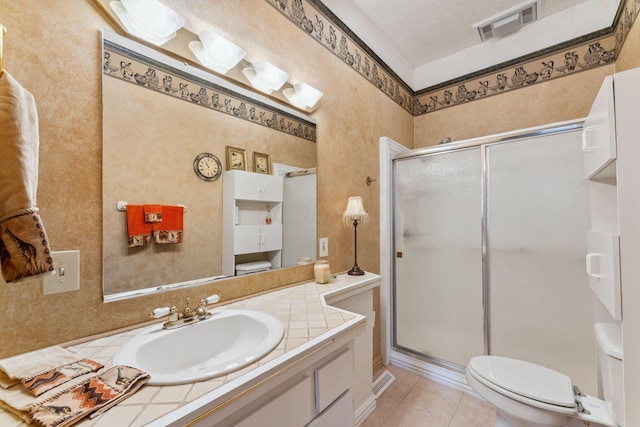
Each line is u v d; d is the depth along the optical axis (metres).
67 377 0.59
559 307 1.62
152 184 0.95
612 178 1.20
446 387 1.89
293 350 0.75
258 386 0.63
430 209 2.12
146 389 0.58
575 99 2.04
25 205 0.53
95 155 0.82
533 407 1.10
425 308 2.13
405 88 2.63
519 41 2.26
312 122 1.59
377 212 2.18
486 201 1.87
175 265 1.00
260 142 1.32
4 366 0.61
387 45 2.35
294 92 1.47
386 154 2.20
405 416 1.61
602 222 1.21
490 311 1.85
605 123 0.92
